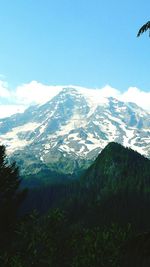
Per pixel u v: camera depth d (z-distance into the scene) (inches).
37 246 724.7
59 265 713.6
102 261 639.8
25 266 701.3
